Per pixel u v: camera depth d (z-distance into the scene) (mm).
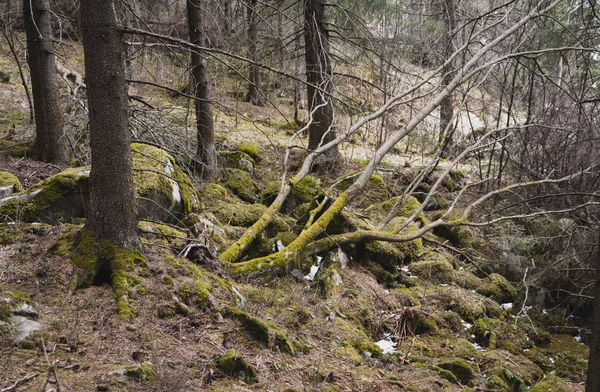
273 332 5090
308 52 12102
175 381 3768
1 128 11125
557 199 9938
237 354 4332
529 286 8789
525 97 12391
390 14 13867
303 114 18297
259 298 6086
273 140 15047
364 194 11070
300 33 12266
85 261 5004
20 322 4094
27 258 5156
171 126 10281
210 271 6156
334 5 11703
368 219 9594
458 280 8641
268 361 4660
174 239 6246
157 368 3930
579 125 9750
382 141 16359
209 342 4625
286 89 18750
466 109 11508
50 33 9141
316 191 10000
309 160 8789
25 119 12227
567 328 7980
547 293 8852
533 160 10562
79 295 4770
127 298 4754
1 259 5066
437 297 7863
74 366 3785
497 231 10125
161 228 6320
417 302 7660
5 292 4285
